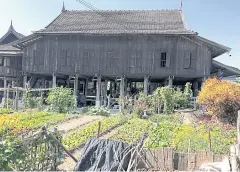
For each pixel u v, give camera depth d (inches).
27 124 638.5
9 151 270.5
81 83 1414.9
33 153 305.9
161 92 892.0
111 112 1005.2
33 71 1186.0
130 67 1114.1
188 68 1087.6
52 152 327.0
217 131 541.0
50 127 632.4
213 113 713.6
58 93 937.5
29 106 995.3
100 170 301.6
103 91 1298.0
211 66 1115.9
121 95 1007.0
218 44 1042.1
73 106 958.4
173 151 373.1
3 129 471.8
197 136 489.1
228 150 409.1
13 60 1284.4
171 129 583.8
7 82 1375.5
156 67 1103.0
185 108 927.7
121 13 1301.7
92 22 1224.2
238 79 986.7
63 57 1160.8
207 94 716.0
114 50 1127.0
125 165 308.2
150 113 844.0
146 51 1109.7
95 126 652.1
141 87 1488.7
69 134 568.7
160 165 358.3
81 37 1149.7
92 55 1139.9
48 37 1175.0
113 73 1122.7
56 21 1258.6
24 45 1194.0
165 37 1099.9
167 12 1286.9
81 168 312.3
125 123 709.3
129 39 1119.6
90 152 318.0
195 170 336.2
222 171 297.9
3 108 935.0
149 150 359.9
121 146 314.3
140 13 1291.8
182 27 1106.1
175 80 1274.6
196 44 1086.4
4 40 1466.5
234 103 685.9
